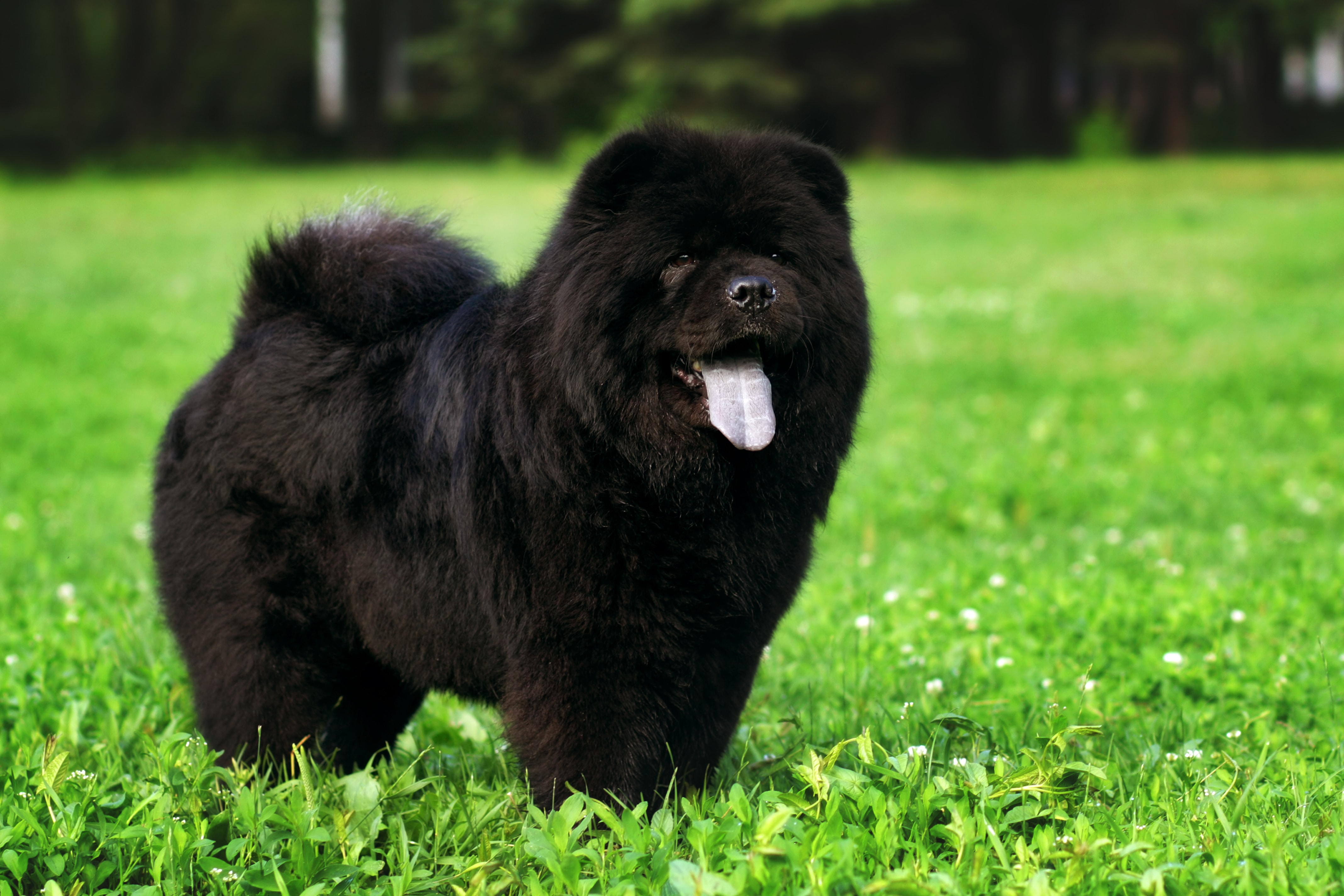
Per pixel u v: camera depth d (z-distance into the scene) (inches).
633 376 121.5
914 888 101.2
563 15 1461.6
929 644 191.0
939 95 1643.7
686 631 122.6
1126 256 711.1
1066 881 105.9
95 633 193.0
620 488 120.4
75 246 773.9
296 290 147.7
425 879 114.7
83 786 130.3
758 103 1343.5
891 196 1019.3
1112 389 417.4
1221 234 768.9
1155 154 1460.4
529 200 962.1
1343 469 309.0
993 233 822.5
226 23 1608.0
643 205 123.3
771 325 116.8
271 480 137.8
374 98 1583.4
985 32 1441.9
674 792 131.5
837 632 197.2
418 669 137.8
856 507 287.1
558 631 121.8
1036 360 466.3
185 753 138.5
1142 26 1364.4
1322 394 392.5
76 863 115.7
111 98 1632.6
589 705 123.0
